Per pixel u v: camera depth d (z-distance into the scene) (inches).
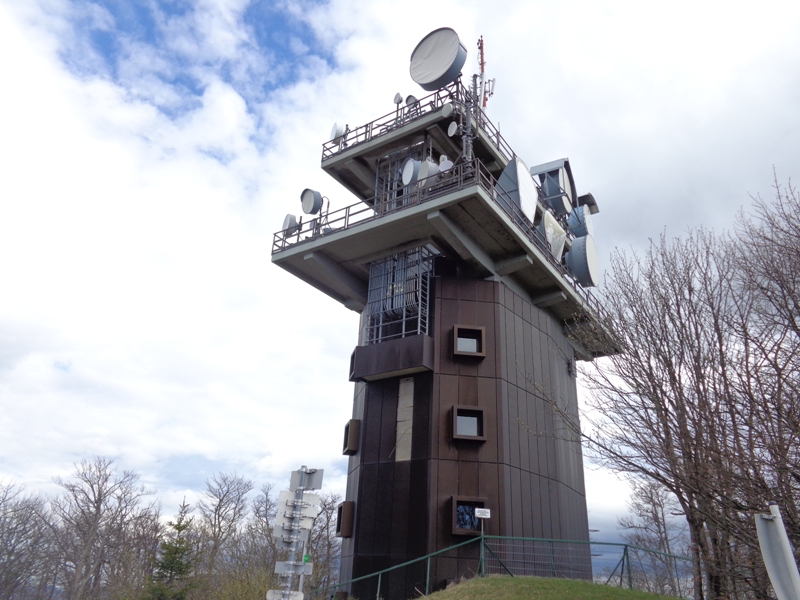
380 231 927.0
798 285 582.2
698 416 510.6
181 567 1286.9
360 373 937.5
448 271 995.9
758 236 658.2
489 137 1069.8
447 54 1038.4
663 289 646.5
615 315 669.3
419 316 932.6
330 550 2063.2
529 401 965.8
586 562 957.8
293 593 501.7
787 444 449.7
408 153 1073.5
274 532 525.3
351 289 1058.1
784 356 520.1
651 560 679.7
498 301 967.6
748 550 491.2
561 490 977.5
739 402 499.5
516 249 970.7
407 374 924.6
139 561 1925.4
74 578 1975.9
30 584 2172.7
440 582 780.6
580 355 1169.4
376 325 975.0
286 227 1042.1
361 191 1163.9
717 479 468.1
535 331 1040.8
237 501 2364.7
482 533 775.7
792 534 424.8
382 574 826.2
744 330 522.3
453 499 824.9
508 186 994.7
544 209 1163.9
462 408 880.3
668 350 581.6
